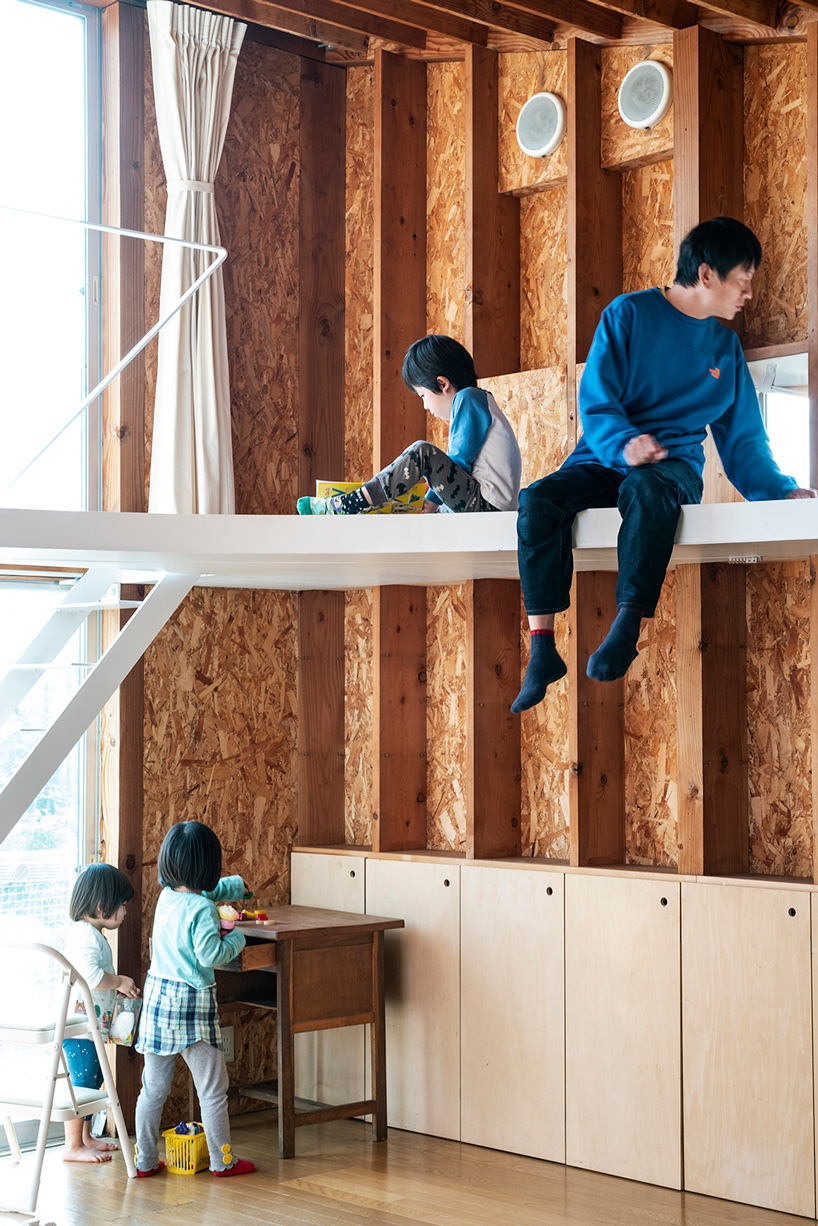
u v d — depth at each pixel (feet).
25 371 14.06
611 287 13.97
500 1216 11.51
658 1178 12.40
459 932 14.12
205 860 12.97
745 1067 11.89
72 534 10.23
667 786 13.53
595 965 12.98
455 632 15.40
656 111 13.14
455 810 15.33
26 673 12.13
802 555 11.15
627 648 8.83
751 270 9.70
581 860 13.32
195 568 11.96
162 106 14.47
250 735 15.58
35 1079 13.43
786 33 12.48
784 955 11.71
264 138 15.80
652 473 9.23
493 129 14.75
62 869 14.21
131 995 13.14
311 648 16.12
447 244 15.61
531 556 9.39
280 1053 13.35
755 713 12.96
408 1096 14.46
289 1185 12.44
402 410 15.49
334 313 16.37
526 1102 13.43
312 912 14.82
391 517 10.33
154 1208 11.74
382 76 15.35
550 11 13.01
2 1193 12.12
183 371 14.30
